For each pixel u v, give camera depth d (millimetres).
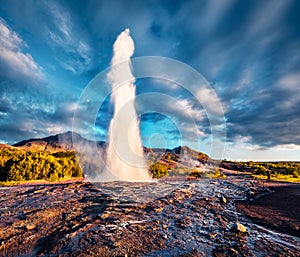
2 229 4164
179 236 3799
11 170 13766
